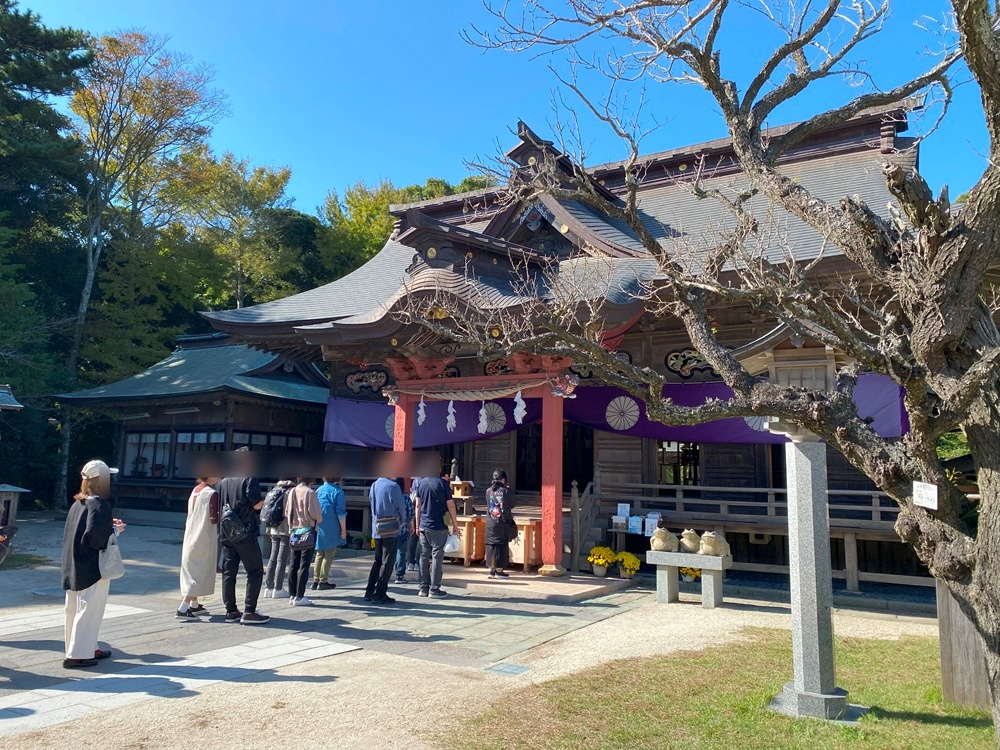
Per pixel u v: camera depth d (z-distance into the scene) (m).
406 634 7.54
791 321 4.75
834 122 5.89
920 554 4.04
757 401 4.58
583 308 10.39
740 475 13.62
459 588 10.73
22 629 7.44
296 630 7.57
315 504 9.06
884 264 4.31
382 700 5.19
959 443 20.09
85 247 31.02
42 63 25.83
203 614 8.26
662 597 10.05
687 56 5.74
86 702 5.04
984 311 3.86
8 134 24.97
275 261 37.00
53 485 25.64
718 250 6.63
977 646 5.36
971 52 3.60
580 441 16.31
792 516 5.43
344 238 38.78
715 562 9.69
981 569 3.59
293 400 21.05
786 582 12.08
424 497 10.05
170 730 4.50
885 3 5.71
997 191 3.55
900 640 7.88
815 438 5.46
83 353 28.09
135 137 30.95
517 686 5.67
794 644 5.28
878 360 4.00
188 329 34.53
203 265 32.06
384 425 17.14
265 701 5.12
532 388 12.20
